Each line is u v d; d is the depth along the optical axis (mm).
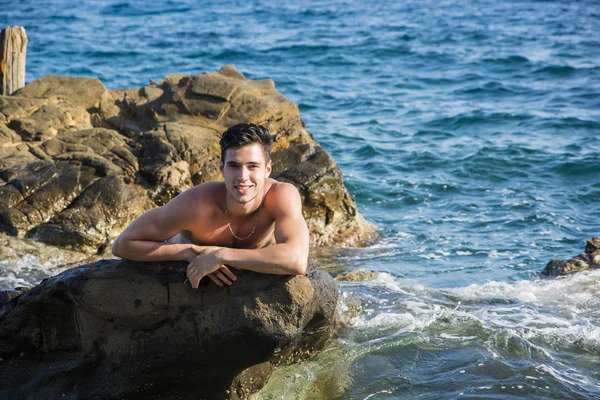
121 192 9242
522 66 24406
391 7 41469
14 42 11820
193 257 4613
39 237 8836
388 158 14398
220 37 31406
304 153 10438
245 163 4469
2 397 5000
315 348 5754
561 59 25297
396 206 11789
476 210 11422
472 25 33906
